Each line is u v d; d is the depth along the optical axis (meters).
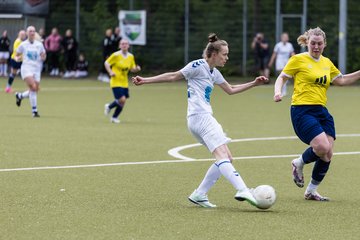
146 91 67.62
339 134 35.97
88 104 52.31
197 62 19.27
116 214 18.31
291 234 16.44
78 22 88.75
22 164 26.09
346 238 16.14
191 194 19.70
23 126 38.06
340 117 44.59
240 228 16.94
